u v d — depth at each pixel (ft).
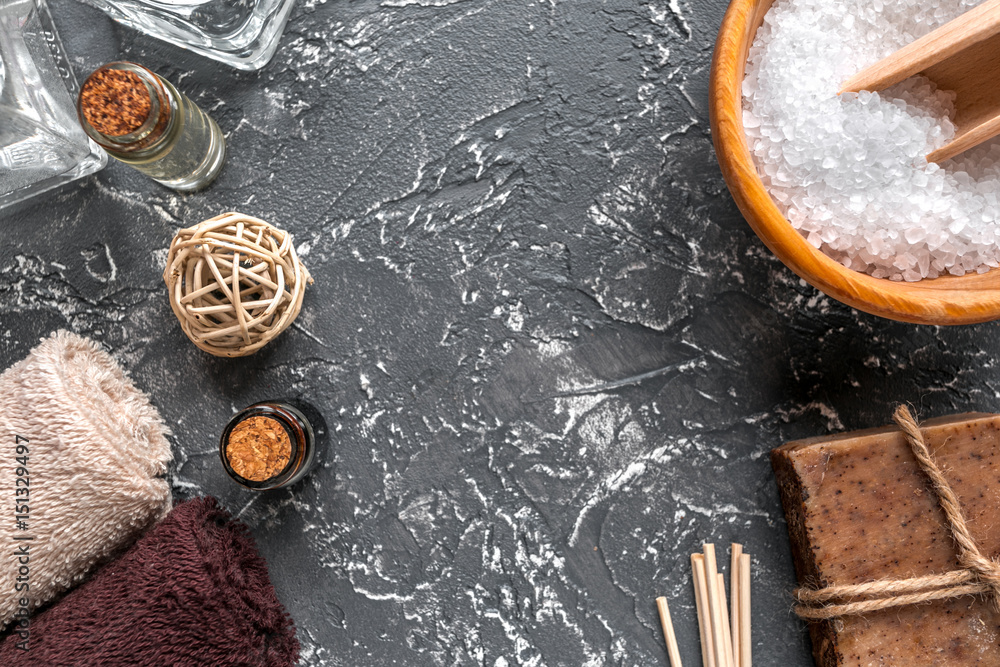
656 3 1.04
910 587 0.92
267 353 1.04
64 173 1.04
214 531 0.98
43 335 1.05
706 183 1.03
